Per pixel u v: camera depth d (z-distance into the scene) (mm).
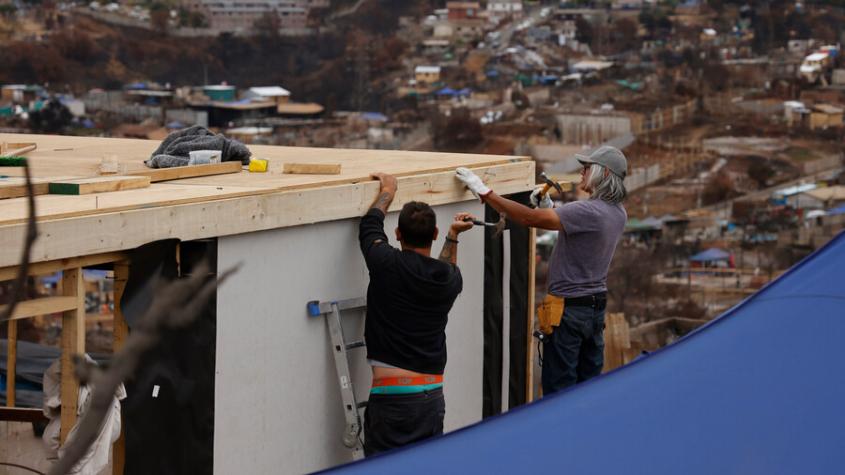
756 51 161500
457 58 161125
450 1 179500
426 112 144875
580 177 4844
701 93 148250
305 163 4875
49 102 129625
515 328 5445
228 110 142375
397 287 3955
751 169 124000
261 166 4789
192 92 147125
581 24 169125
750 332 2623
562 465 2287
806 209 111125
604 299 4809
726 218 109625
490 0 178125
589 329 4754
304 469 4262
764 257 98062
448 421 5039
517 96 147125
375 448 4039
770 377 2459
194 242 3736
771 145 130625
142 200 3635
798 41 164375
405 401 3984
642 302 85875
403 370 4004
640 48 163125
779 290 2758
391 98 149125
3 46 144250
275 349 4066
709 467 2238
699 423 2357
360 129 139250
